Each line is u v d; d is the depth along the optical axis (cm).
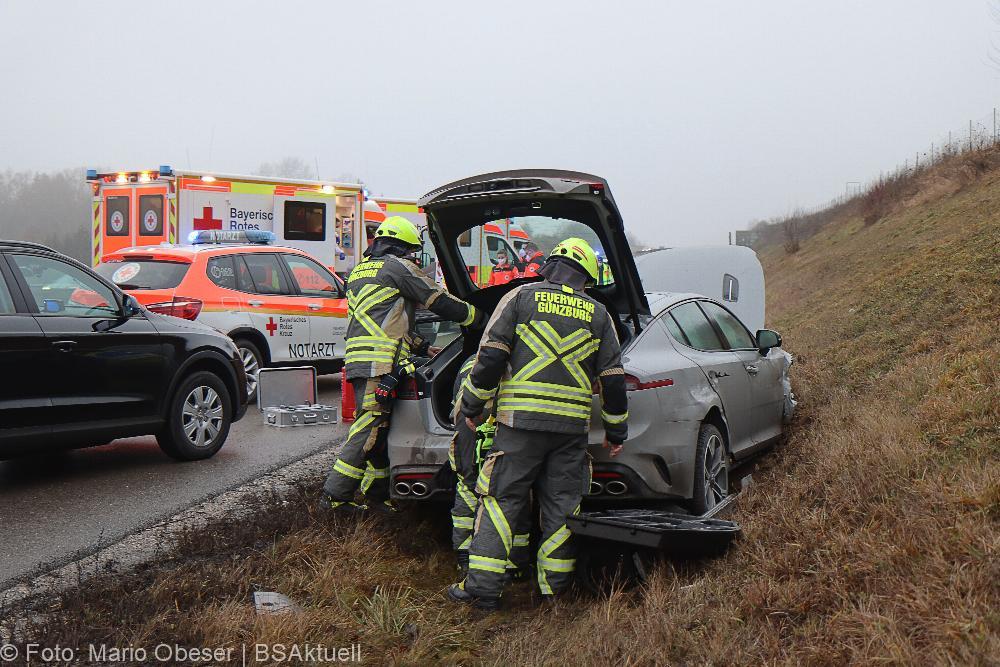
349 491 548
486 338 442
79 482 650
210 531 519
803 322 1276
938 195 1923
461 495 480
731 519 502
